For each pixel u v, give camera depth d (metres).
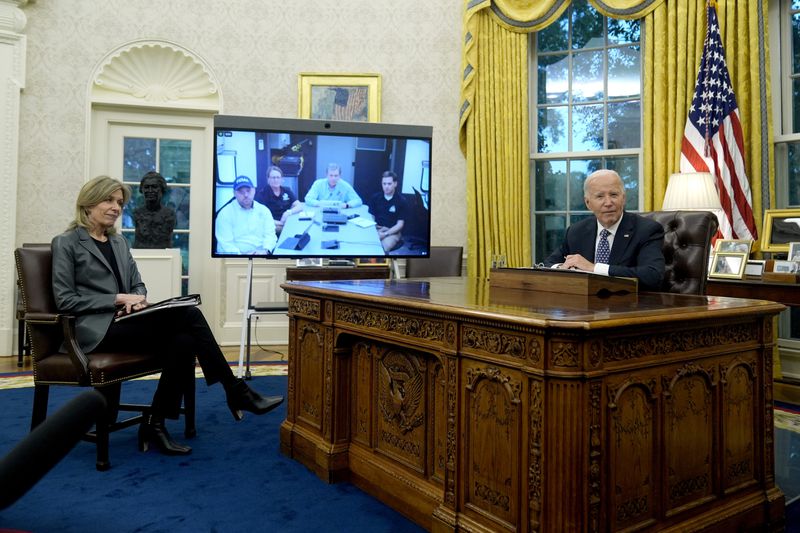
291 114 5.22
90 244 2.60
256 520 1.85
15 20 4.65
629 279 1.95
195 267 5.27
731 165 3.93
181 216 5.26
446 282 2.65
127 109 5.06
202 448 2.57
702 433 1.62
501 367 1.49
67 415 0.55
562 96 5.04
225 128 3.94
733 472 1.71
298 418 2.46
